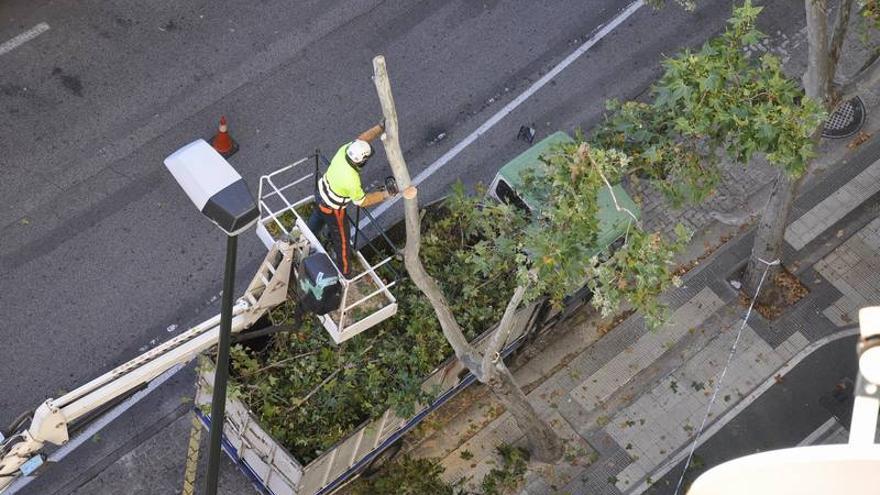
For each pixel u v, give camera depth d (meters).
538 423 19.42
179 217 22.11
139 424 20.17
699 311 22.17
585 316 21.91
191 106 23.36
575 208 13.64
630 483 20.50
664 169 16.03
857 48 24.81
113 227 21.86
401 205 22.55
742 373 21.62
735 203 23.27
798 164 14.98
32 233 21.62
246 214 10.73
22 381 20.20
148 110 23.20
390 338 18.27
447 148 23.41
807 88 17.27
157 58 23.80
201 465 20.03
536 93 24.19
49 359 20.47
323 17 24.59
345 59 24.22
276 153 23.00
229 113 23.36
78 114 22.98
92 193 22.19
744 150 15.09
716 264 22.64
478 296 18.75
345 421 17.78
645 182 23.05
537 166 19.72
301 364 17.81
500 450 20.48
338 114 23.58
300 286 15.02
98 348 20.69
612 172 14.28
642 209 22.94
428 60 24.33
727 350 21.83
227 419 17.75
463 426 20.67
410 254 14.27
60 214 21.89
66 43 23.77
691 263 22.64
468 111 23.84
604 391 21.30
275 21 24.47
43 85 23.22
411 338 18.33
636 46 24.94
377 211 22.41
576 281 14.38
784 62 24.84
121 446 19.97
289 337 18.00
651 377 21.50
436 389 18.33
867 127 24.28
